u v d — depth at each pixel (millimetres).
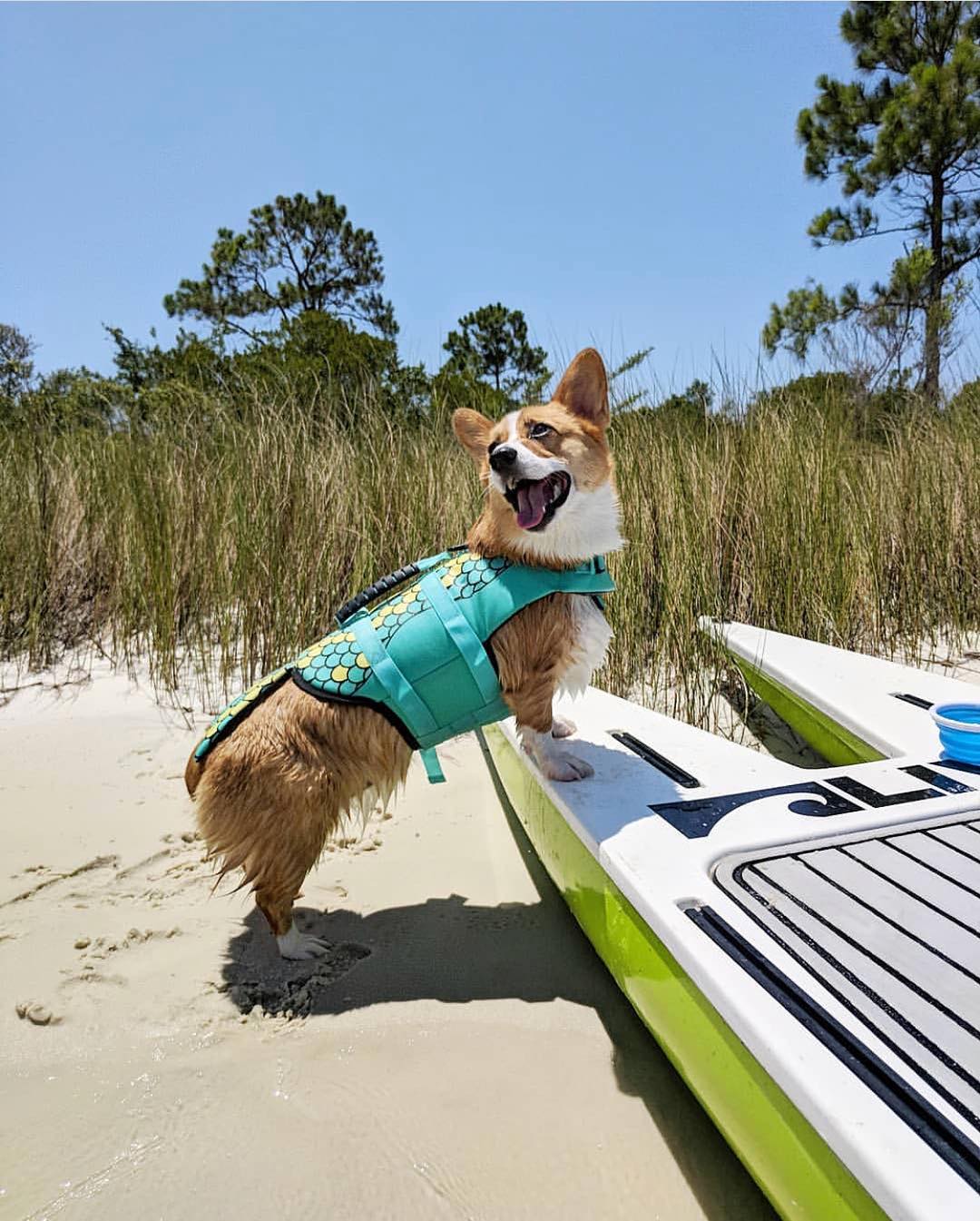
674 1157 731
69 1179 710
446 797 1457
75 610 2262
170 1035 885
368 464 2117
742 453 2107
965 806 925
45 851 1243
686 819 909
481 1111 779
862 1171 492
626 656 1874
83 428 2660
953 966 654
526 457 945
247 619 1923
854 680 1441
